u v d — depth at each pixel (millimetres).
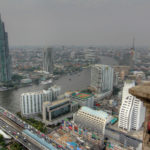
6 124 191875
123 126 178500
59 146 147500
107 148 143500
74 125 174250
